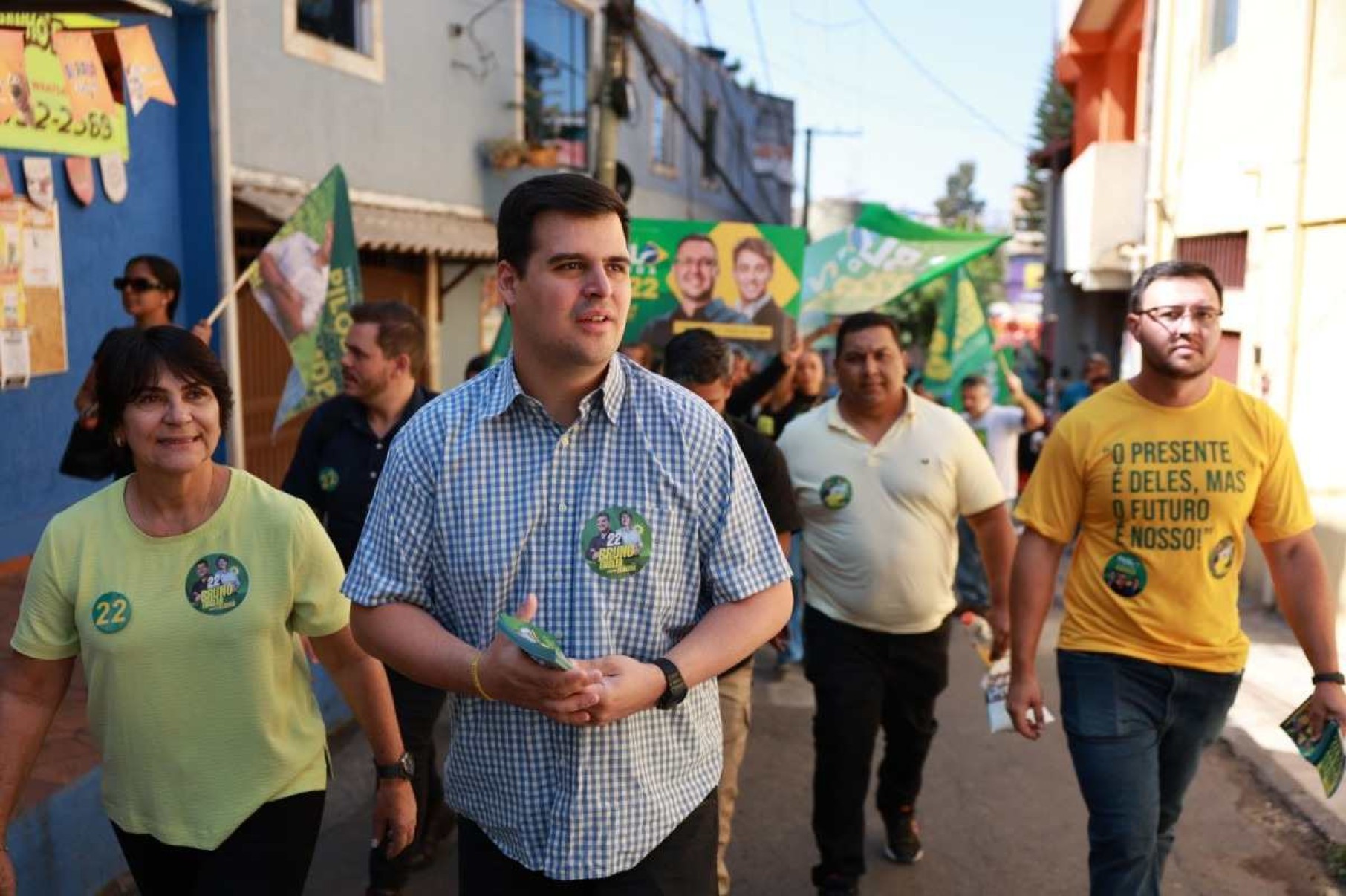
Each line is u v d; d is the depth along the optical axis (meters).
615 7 12.13
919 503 4.03
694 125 25.88
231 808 2.58
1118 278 13.58
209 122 9.01
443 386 14.47
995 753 5.71
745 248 8.34
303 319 5.96
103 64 5.12
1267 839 4.73
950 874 4.43
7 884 2.52
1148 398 3.38
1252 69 9.02
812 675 4.14
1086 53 18.30
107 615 2.51
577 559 2.14
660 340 8.44
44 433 7.28
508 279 2.14
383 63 12.65
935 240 9.70
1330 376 7.52
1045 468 3.46
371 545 2.21
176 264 9.05
